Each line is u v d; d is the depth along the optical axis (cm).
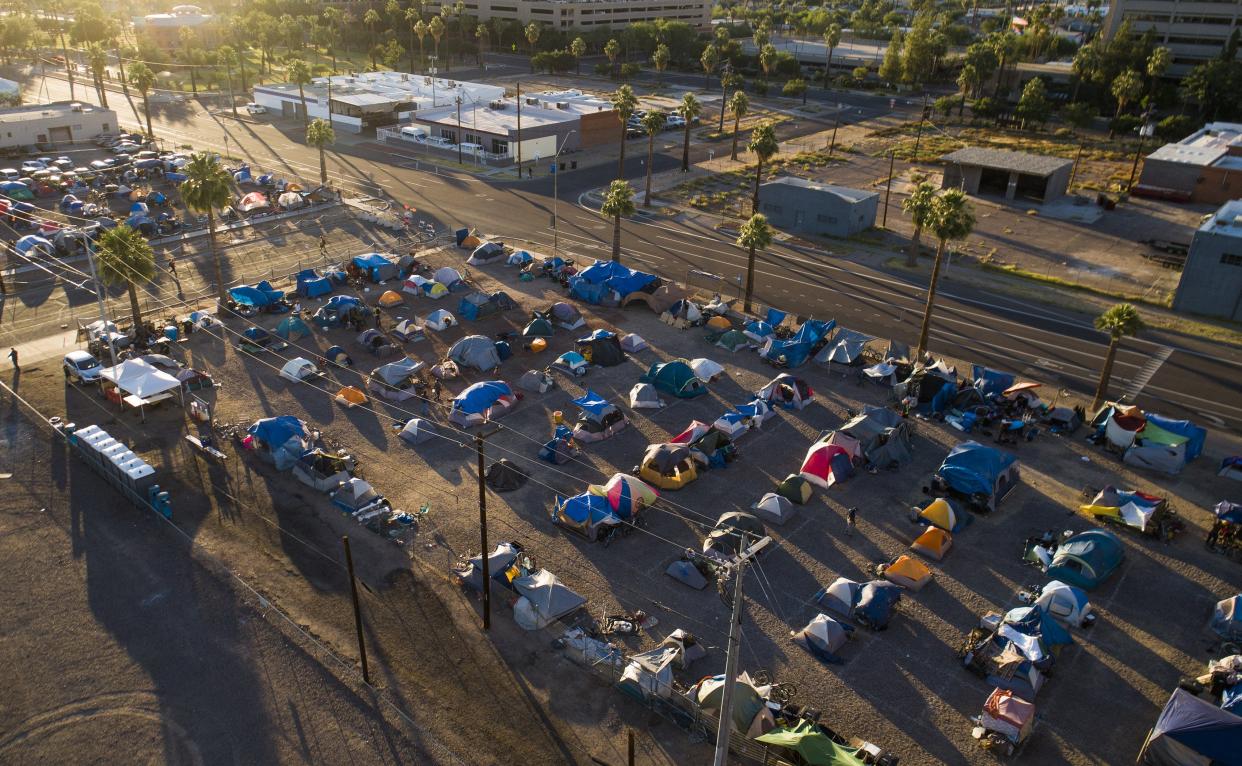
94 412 6512
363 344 7681
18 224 10688
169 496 5453
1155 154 13812
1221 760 3644
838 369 7619
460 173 13788
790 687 4184
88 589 4709
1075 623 4631
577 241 10719
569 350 7825
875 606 4612
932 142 16975
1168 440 6159
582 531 5275
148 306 8438
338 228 10931
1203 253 8806
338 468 5712
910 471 6094
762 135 11169
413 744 3841
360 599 4712
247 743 3828
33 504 5412
